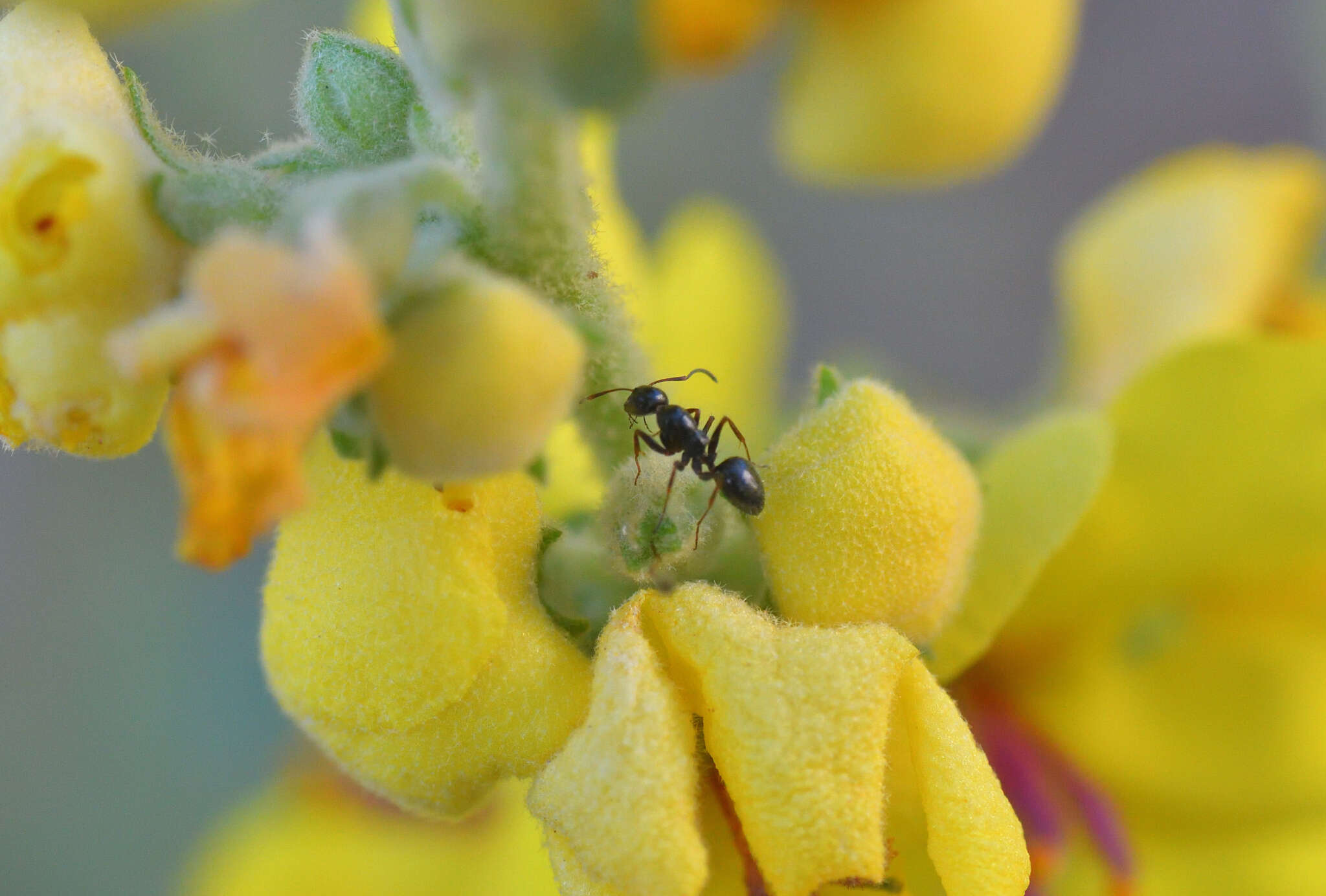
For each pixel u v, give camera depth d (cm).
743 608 9
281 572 9
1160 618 11
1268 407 11
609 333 9
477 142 9
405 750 9
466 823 14
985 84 11
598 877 9
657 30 8
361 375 8
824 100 11
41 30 9
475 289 8
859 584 9
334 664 9
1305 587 11
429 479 8
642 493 9
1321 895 11
